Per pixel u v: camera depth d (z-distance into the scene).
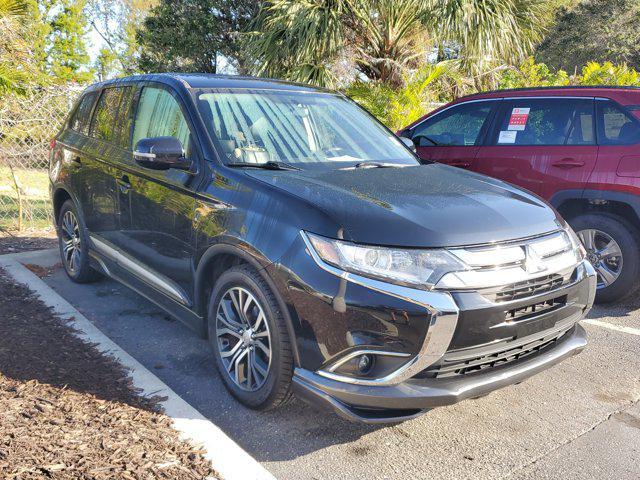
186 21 18.92
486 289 2.85
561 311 3.17
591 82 12.23
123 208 4.36
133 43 38.38
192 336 4.43
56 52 28.30
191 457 2.74
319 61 11.05
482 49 10.86
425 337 2.73
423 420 3.38
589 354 4.35
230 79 4.37
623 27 29.06
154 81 4.40
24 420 2.91
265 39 11.42
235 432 3.20
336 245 2.85
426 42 11.46
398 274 2.78
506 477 2.88
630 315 5.17
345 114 4.52
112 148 4.59
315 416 3.38
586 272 3.37
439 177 3.75
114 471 2.57
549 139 5.49
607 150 5.13
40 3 27.52
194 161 3.72
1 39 9.30
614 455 3.07
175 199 3.74
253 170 3.53
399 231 2.87
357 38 11.55
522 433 3.27
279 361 3.06
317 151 4.00
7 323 4.19
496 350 2.93
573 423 3.38
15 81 8.61
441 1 10.52
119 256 4.52
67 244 5.48
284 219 3.05
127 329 4.54
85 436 2.82
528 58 13.22
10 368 3.48
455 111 6.21
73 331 4.11
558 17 28.88
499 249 2.95
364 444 3.13
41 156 8.62
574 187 5.24
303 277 2.88
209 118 3.85
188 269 3.66
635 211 4.99
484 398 3.66
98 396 3.23
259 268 3.07
